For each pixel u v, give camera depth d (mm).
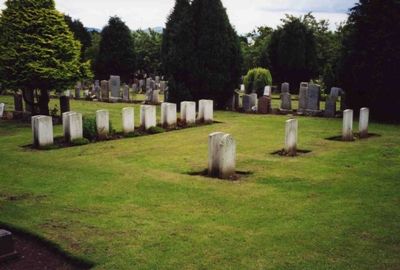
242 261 5875
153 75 54375
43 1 20562
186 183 9812
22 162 12109
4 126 19656
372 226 7086
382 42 20016
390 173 10586
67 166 11586
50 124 14492
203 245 6395
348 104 22219
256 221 7375
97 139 15883
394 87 19797
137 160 12391
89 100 32312
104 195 8922
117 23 45938
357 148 13773
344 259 5910
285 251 6172
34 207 8172
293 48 41531
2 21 20219
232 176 10500
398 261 5844
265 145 14531
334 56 46344
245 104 24922
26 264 6012
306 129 17984
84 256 6062
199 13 24797
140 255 6078
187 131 17891
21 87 20359
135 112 24766
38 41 19875
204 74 24938
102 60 46094
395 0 19484
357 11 20953
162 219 7496
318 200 8523
